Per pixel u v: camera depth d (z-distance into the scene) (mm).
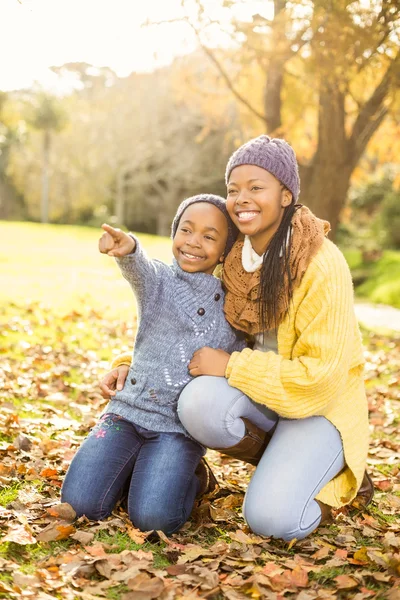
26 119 38156
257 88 10609
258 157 2586
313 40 7367
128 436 2797
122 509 2857
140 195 39000
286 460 2615
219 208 2785
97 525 2662
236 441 2713
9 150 45844
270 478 2598
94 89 38594
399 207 26578
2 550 2393
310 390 2545
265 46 8055
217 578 2275
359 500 3068
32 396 4703
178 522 2658
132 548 2506
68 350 6512
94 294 10453
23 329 7250
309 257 2580
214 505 3016
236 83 10297
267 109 9625
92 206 41125
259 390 2584
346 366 2576
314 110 10422
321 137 9664
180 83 11820
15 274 11906
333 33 7227
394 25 7262
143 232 40594
